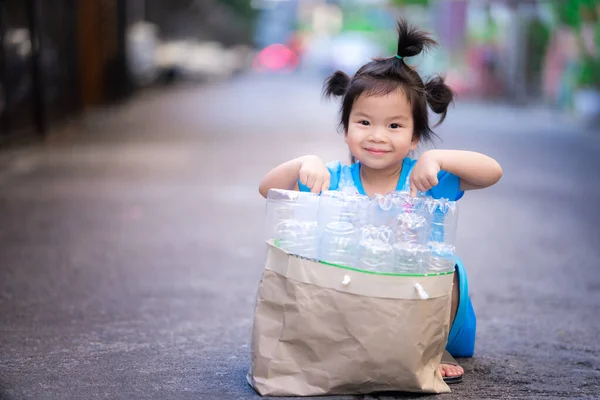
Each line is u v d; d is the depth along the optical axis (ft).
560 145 45.50
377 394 10.00
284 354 9.68
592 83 60.49
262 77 165.37
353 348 9.40
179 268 17.87
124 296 15.37
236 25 260.01
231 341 12.52
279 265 9.69
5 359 11.47
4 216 23.81
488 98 81.30
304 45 235.81
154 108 72.08
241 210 25.49
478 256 19.70
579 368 11.55
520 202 27.84
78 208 25.38
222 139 47.73
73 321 13.61
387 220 9.76
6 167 34.35
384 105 10.22
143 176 32.42
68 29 57.06
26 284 16.20
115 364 11.27
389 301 9.29
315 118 64.85
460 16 86.69
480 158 10.28
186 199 27.32
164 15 137.18
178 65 117.08
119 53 78.95
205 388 10.22
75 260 18.45
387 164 10.45
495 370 11.33
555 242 21.53
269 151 41.63
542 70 76.54
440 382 10.20
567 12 62.59
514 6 71.87
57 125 52.44
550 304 15.42
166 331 13.06
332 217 9.55
